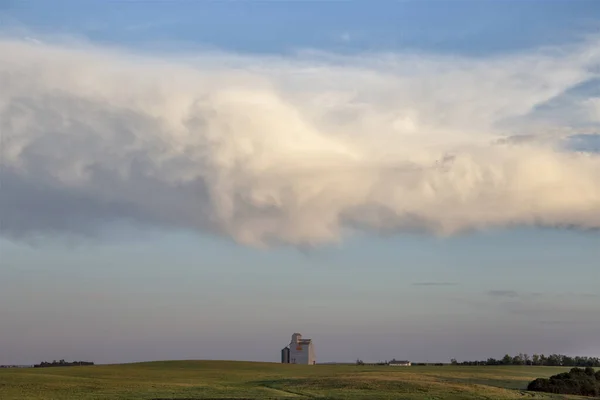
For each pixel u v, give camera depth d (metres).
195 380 131.25
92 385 111.19
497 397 98.88
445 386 108.50
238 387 111.94
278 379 129.12
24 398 90.44
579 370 124.69
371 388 106.62
